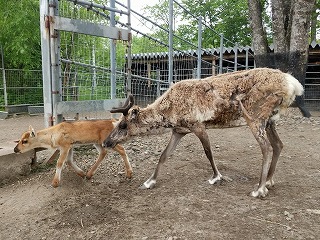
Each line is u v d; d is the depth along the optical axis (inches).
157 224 138.1
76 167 185.2
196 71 450.6
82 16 247.4
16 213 150.3
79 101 220.1
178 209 152.2
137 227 135.7
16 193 170.6
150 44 413.7
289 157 242.7
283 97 168.6
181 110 177.9
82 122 180.7
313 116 455.2
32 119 485.1
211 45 1131.9
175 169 211.0
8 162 185.2
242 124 180.1
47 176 187.9
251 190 177.3
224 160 234.2
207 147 180.5
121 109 176.4
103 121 187.0
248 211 150.5
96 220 142.6
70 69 236.1
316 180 194.2
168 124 181.5
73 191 171.3
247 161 233.0
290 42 452.4
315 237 128.4
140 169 209.5
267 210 151.7
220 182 186.2
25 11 541.6
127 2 263.6
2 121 465.4
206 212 149.1
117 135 179.6
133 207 154.9
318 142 288.8
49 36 203.6
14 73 552.7
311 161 233.1
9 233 134.4
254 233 131.0
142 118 180.7
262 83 169.2
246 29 1127.6
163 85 439.8
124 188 179.6
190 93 177.8
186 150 257.1
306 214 147.9
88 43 259.3
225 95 173.5
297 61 435.2
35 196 165.0
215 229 133.7
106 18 271.9
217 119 176.6
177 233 130.6
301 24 436.8
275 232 131.9
